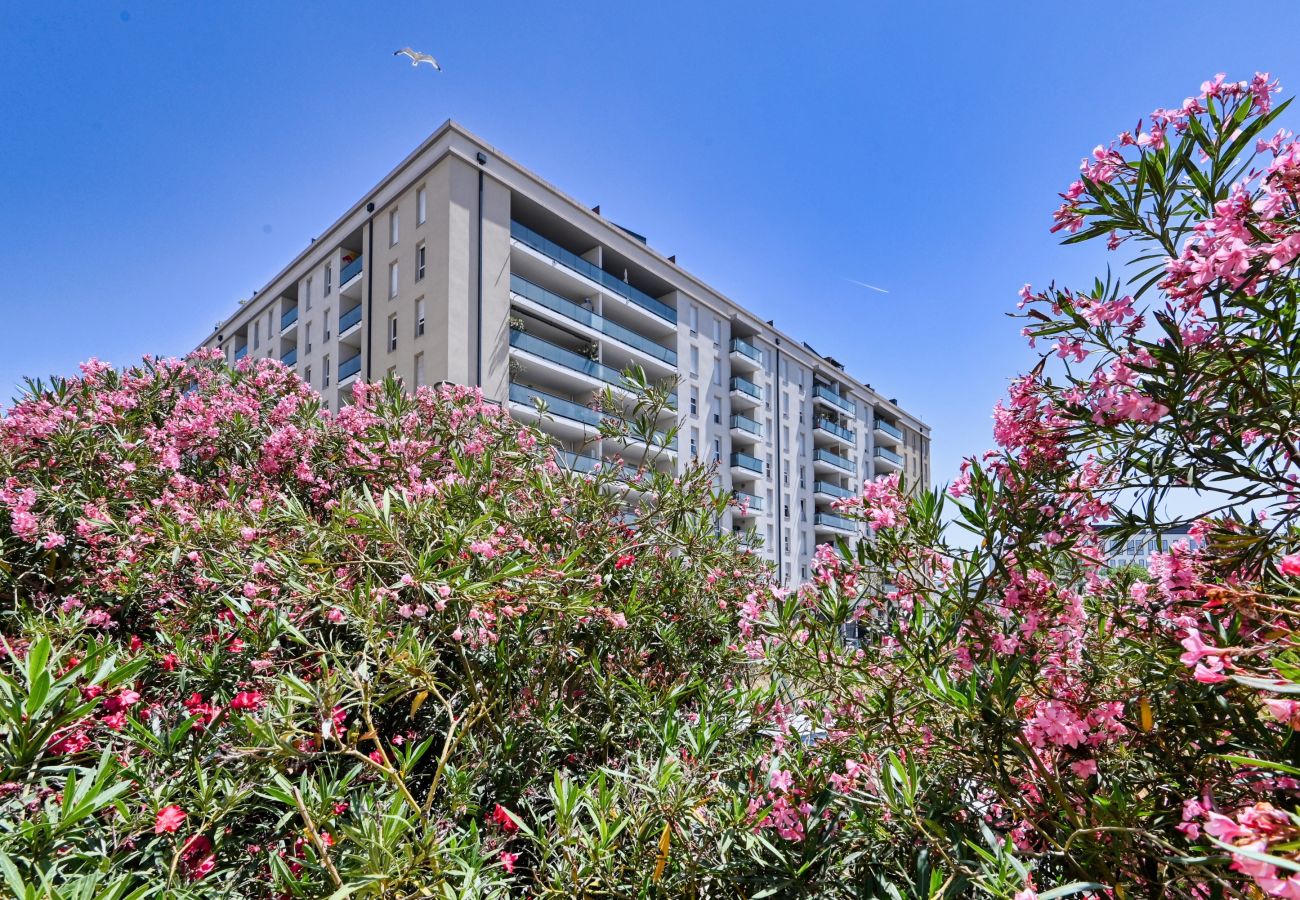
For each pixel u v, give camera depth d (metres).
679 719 3.50
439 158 19.92
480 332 19.61
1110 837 1.79
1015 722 2.05
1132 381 2.18
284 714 2.40
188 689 3.34
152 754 2.54
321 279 25.03
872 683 2.71
